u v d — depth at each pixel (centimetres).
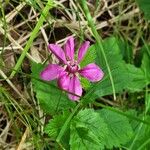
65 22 12
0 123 12
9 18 12
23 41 12
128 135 12
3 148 12
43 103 11
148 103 12
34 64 11
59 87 10
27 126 11
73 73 11
